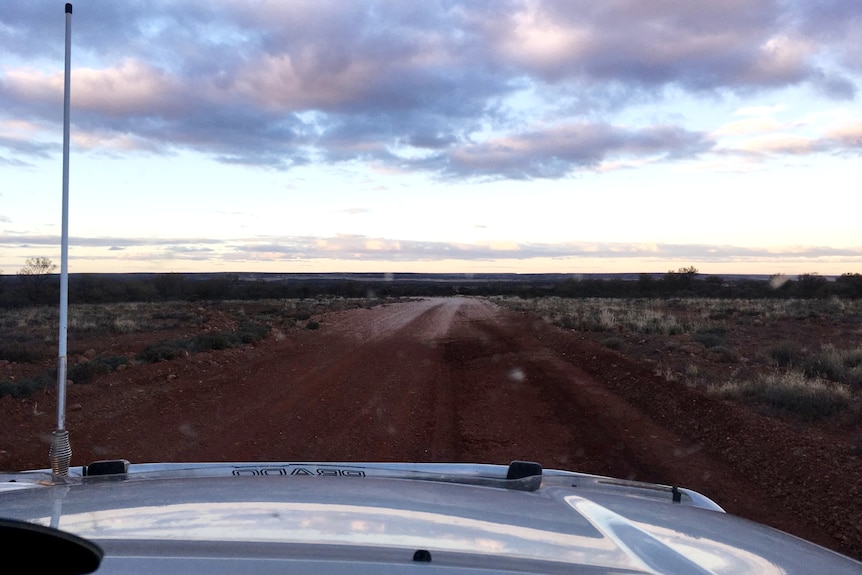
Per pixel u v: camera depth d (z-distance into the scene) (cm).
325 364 2112
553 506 282
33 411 1292
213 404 1412
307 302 7388
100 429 1163
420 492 286
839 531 699
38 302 5528
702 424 1180
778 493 827
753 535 271
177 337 2834
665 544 237
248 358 2208
